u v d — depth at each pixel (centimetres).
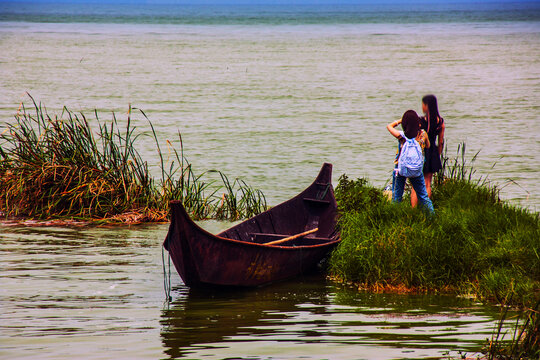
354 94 14275
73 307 2994
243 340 2591
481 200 4338
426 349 2480
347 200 4178
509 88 15350
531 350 2431
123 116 10688
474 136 8906
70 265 3678
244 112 11506
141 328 2731
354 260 3531
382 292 3316
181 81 16675
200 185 5441
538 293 3077
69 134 5234
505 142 8425
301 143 8519
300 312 2969
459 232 3644
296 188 6125
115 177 5194
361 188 4447
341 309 3016
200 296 3219
